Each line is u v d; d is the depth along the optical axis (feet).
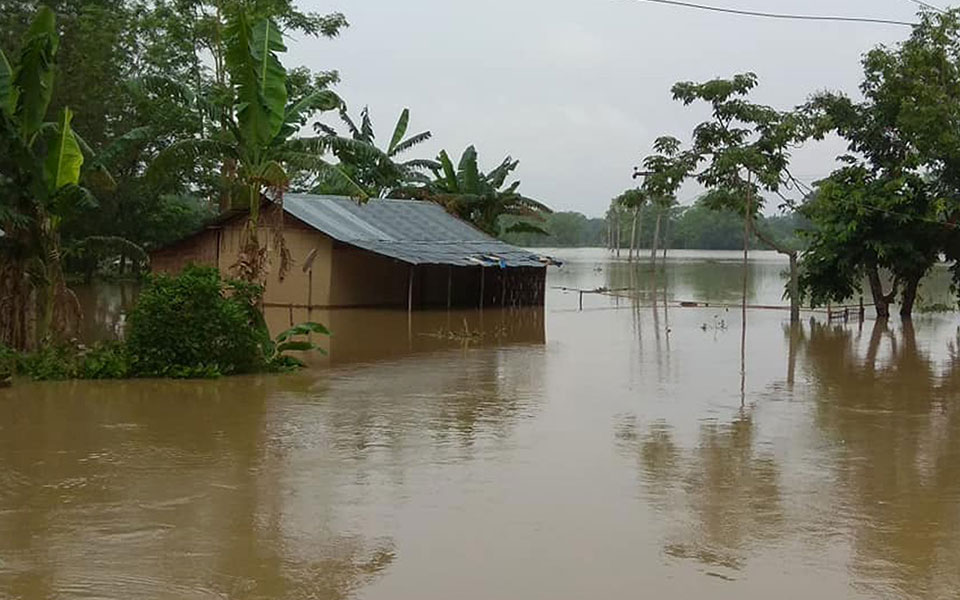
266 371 49.01
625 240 397.60
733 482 27.89
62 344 48.14
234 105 53.01
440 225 107.04
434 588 19.10
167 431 33.94
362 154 58.03
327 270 91.45
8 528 22.61
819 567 20.62
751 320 91.66
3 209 44.42
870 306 110.52
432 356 58.85
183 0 113.60
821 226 91.40
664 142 91.35
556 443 32.99
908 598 18.88
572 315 95.04
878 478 28.63
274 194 64.39
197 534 22.31
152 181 54.75
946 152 83.56
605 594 18.90
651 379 49.78
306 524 23.18
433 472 28.50
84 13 104.12
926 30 85.97
